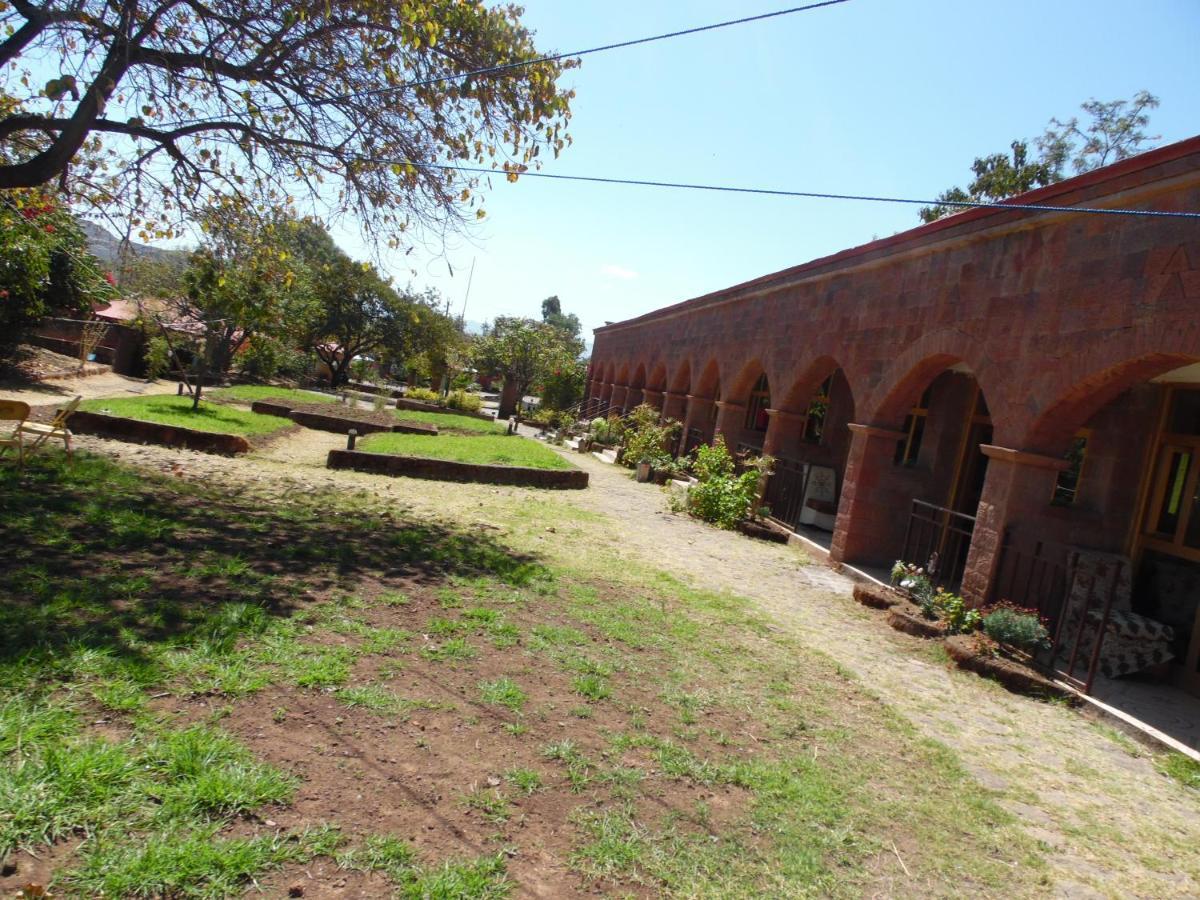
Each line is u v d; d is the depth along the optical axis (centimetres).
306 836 274
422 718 382
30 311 1742
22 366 1917
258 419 1647
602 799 343
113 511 671
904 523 1035
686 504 1307
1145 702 629
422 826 296
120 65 627
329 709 370
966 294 813
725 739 432
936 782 429
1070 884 347
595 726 415
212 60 689
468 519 963
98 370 2331
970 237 801
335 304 3522
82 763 279
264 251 916
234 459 1174
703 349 1820
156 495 784
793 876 313
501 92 797
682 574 852
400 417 2331
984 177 2319
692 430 1859
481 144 849
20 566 486
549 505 1171
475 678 444
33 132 842
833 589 903
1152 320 565
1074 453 879
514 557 783
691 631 628
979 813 400
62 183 754
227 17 703
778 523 1279
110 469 866
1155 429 790
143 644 397
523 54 801
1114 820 420
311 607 511
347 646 451
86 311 2034
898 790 411
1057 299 673
